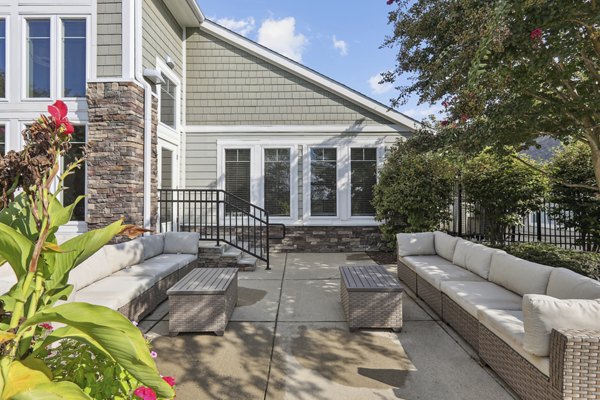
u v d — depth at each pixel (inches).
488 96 160.2
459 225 324.5
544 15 118.1
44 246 59.7
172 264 200.7
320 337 137.9
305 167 344.8
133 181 232.7
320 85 346.0
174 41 319.3
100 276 162.9
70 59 240.8
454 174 242.4
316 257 312.7
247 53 346.6
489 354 111.3
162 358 120.4
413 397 96.9
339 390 100.5
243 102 346.3
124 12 233.3
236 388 101.7
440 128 285.9
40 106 239.3
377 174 344.2
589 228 253.8
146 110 247.3
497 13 116.0
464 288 144.7
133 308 148.1
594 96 146.0
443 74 174.4
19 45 238.5
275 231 341.1
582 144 258.8
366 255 320.8
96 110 231.3
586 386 76.7
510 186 277.6
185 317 139.6
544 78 146.6
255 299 188.1
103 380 62.4
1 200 61.3
